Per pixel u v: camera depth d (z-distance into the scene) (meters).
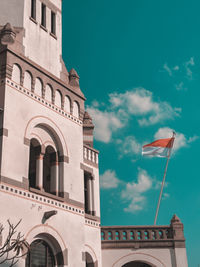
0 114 21.81
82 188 26.23
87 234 28.05
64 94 26.94
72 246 23.95
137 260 30.48
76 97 28.06
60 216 23.67
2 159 20.77
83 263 24.41
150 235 31.34
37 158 24.02
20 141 22.31
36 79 24.88
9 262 19.52
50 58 27.28
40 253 22.33
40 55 26.44
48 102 25.39
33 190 22.12
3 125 21.45
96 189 30.55
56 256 23.11
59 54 28.30
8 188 20.62
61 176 25.03
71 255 23.70
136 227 31.52
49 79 25.86
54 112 25.66
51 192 24.59
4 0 25.98
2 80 22.58
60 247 23.08
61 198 24.06
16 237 20.28
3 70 22.75
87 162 30.38
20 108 22.95
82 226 25.22
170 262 30.56
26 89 23.83
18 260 19.34
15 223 20.44
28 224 21.23
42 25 27.64
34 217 21.77
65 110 26.77
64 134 26.03
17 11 25.86
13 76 23.14
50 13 28.59
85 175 30.73
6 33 23.91
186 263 30.48
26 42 25.44
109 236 31.22
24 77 23.92
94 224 29.11
